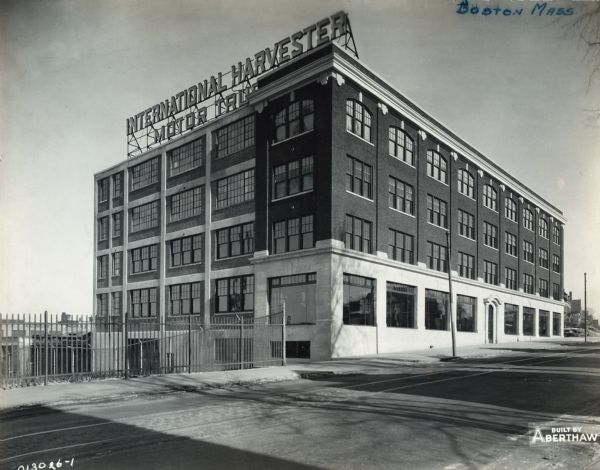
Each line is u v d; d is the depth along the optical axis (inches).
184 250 1624.0
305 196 1218.0
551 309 2354.8
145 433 361.1
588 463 283.0
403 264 1368.1
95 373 685.9
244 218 1401.3
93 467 283.3
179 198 1667.1
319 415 421.1
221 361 900.0
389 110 1384.1
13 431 377.7
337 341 1140.5
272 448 314.7
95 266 2007.9
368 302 1263.5
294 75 1247.5
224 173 1476.4
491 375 724.0
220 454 303.0
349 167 1242.0
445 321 1569.9
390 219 1352.1
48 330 657.6
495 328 1866.4
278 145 1294.3
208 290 1483.8
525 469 272.5
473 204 1771.7
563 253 2513.5
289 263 1227.9
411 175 1455.5
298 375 761.0
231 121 1465.3
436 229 1552.7
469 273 1726.1
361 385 634.8
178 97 1726.1
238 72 1515.7
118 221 1935.3
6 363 593.9
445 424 377.1
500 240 1927.9
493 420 391.2
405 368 882.8
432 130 1549.0
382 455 296.8
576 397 505.7
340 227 1178.6
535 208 2250.2
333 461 286.2
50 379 642.2
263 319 1216.8
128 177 1891.0
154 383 641.6
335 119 1186.6
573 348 1486.2
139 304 1796.3
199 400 529.0
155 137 1802.4
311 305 1188.5
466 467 275.3
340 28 1251.2
